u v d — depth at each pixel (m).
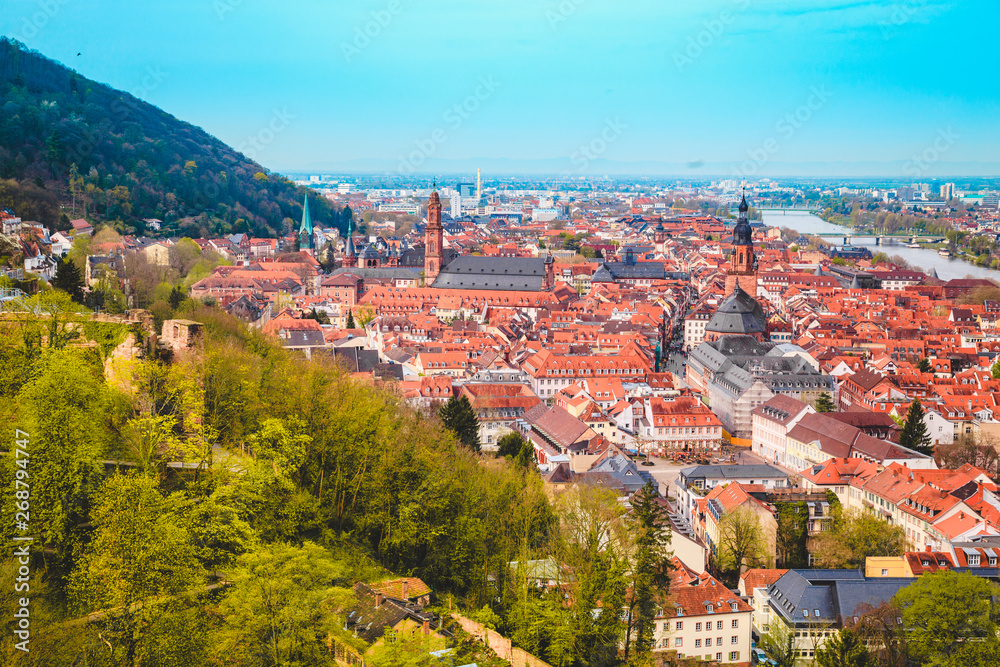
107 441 130.38
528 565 149.00
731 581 194.12
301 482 147.25
